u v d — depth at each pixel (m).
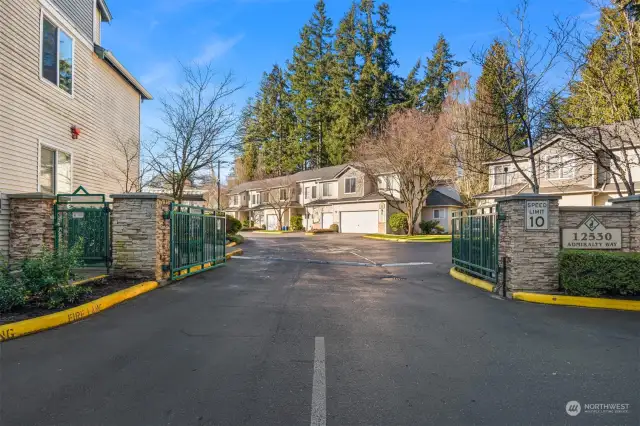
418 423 3.06
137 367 4.11
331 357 4.47
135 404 3.31
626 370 4.12
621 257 7.18
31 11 10.04
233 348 4.73
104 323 5.79
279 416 3.14
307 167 58.16
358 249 20.88
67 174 11.77
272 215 49.16
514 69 12.58
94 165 13.38
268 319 6.12
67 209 9.12
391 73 49.09
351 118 48.22
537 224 7.99
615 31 10.94
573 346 4.90
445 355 4.57
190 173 16.25
